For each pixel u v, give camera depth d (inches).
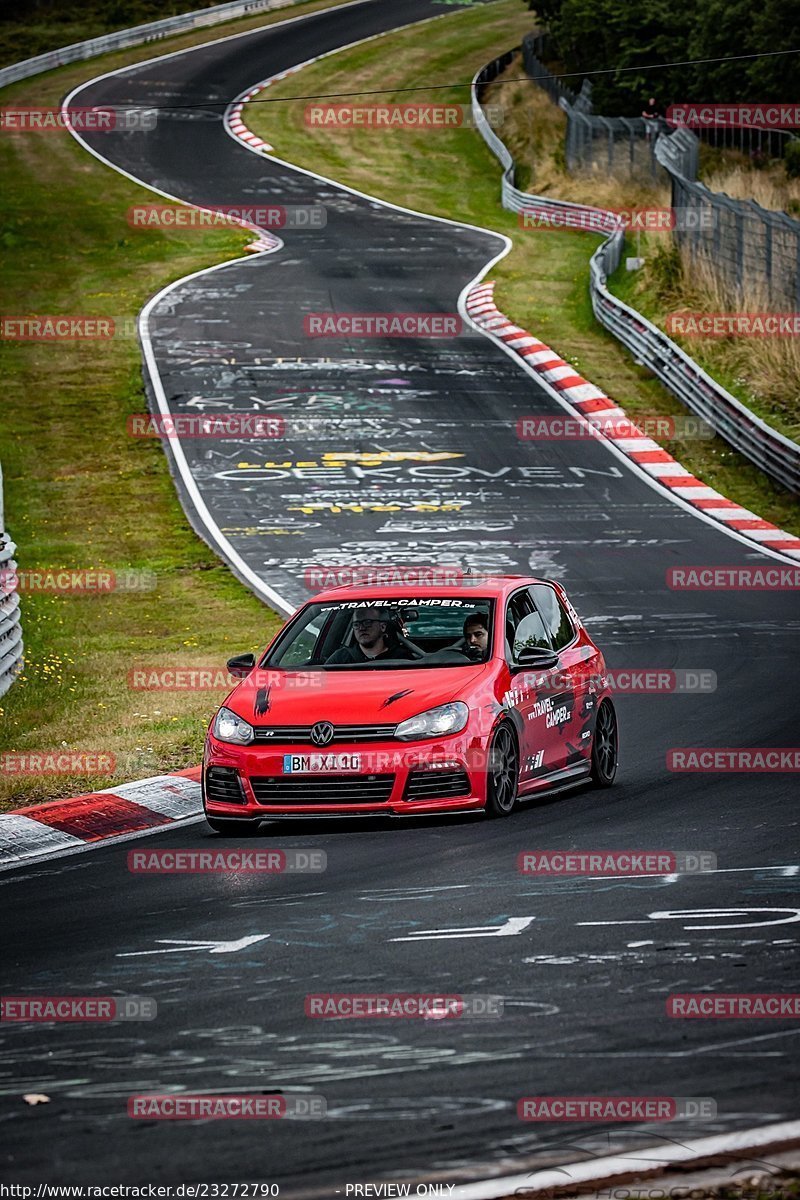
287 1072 834.8
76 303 6318.9
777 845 1352.1
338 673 1579.7
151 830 1571.1
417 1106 780.0
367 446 4539.9
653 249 6466.5
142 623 3051.2
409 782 1471.5
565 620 1759.4
